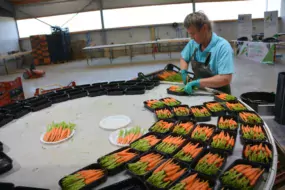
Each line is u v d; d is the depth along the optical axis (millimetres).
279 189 1819
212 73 1970
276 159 984
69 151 1211
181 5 10383
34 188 883
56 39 10141
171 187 878
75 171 1023
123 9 10477
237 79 5277
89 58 10953
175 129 1290
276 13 7449
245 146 1074
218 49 1833
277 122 2527
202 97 1845
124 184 907
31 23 10711
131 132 1314
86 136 1363
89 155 1160
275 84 4711
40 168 1082
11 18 10305
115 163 1015
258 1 10445
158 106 1667
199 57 2064
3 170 1062
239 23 8570
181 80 2631
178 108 1587
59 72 7961
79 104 1944
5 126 1593
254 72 5797
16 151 1251
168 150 1094
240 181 857
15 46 10508
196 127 1302
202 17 1739
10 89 4219
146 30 10727
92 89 2225
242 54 8094
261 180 884
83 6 10469
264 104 2691
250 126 1260
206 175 909
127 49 11070
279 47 9633
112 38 10852
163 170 948
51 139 1315
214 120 1426
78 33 10844
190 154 1056
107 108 1801
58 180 987
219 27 10688
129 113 1666
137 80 2430
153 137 1236
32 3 10414
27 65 10891
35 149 1257
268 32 7758
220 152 1047
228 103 1596
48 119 1667
